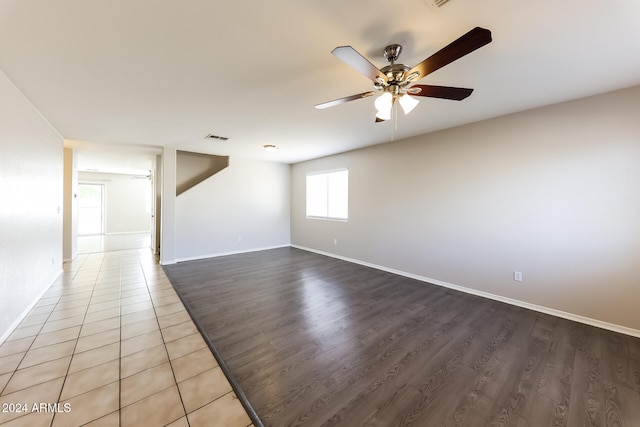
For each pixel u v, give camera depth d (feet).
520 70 6.49
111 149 16.29
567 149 8.54
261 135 12.66
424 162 12.58
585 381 5.74
